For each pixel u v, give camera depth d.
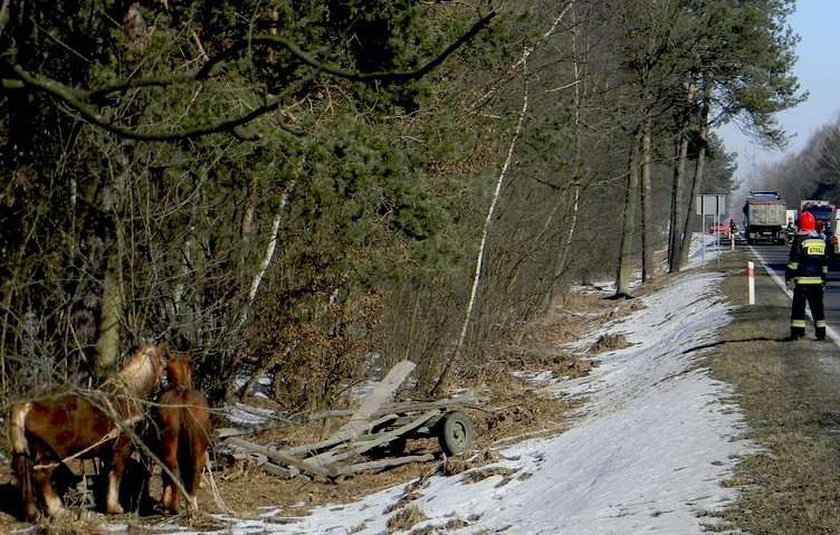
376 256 15.91
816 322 21.88
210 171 15.18
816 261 21.80
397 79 8.59
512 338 30.48
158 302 15.84
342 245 15.80
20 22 12.56
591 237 48.03
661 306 38.50
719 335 24.09
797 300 21.92
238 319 16.16
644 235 53.19
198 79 9.30
